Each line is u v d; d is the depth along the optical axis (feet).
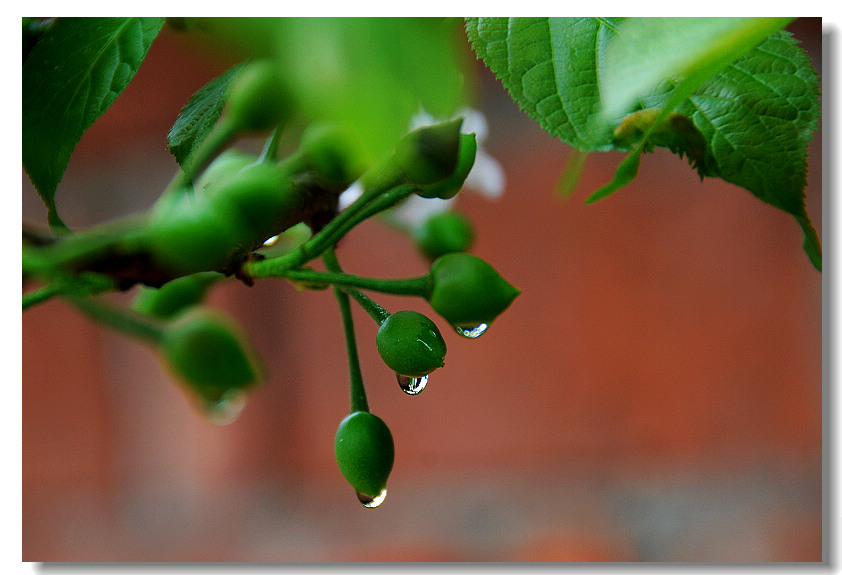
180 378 1.29
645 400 1.94
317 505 1.94
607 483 1.94
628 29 0.82
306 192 1.09
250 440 1.95
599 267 1.97
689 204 1.96
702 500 1.90
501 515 1.93
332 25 0.47
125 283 1.03
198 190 1.10
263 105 1.11
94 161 1.88
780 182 1.12
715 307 1.94
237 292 1.96
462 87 0.53
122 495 1.93
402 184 1.08
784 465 1.89
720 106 1.13
